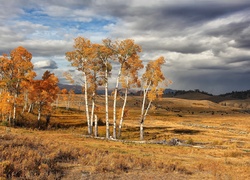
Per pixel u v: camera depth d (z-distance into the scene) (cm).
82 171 1380
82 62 4125
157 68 4222
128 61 3941
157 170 1634
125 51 3838
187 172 1658
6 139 1941
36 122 5822
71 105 15688
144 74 4322
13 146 1708
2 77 5253
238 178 1591
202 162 2250
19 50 5191
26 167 1236
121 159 1733
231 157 2792
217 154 2953
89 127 4462
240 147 3941
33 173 1209
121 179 1323
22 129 4319
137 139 4409
